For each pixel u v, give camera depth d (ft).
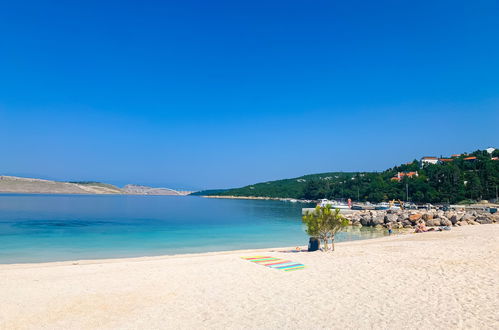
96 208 319.47
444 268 50.88
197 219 218.38
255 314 32.68
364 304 34.78
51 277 50.26
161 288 43.37
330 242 108.88
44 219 188.03
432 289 39.55
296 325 29.53
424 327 28.09
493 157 554.46
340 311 32.83
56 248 95.04
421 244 79.56
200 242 113.39
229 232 146.00
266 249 93.56
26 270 56.39
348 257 64.54
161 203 526.57
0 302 37.55
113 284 45.62
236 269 54.95
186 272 53.06
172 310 34.55
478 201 368.07
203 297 39.01
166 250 95.76
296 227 170.81
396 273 48.57
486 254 61.57
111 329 29.63
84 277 50.11
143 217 225.35
